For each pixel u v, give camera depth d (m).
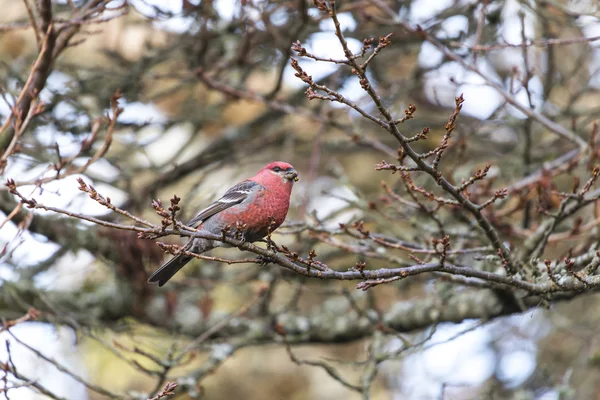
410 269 7.27
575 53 15.22
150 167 13.31
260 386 15.66
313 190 15.82
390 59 13.98
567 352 14.52
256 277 12.59
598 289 10.10
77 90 12.41
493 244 8.04
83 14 9.56
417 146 14.80
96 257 12.16
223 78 14.02
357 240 10.16
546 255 12.16
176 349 11.05
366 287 7.06
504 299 10.81
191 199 12.59
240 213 9.10
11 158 10.41
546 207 9.82
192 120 13.88
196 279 12.54
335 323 12.47
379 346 10.78
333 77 13.23
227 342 12.49
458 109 6.68
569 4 12.09
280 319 12.54
